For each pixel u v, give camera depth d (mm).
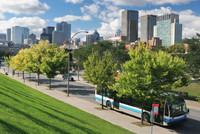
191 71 28141
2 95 14344
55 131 9945
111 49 58531
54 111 15125
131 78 15148
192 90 33938
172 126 16922
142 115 17062
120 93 17578
